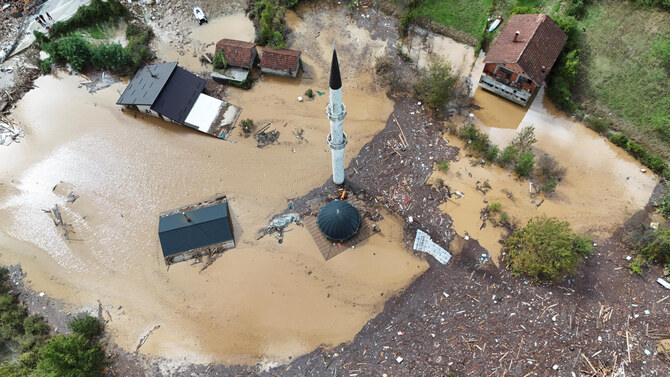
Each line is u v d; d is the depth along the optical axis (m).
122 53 49.06
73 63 49.16
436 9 54.56
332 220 36.06
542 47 44.06
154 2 57.06
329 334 33.34
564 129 44.62
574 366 30.78
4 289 35.75
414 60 50.50
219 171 42.56
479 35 52.03
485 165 42.22
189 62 51.19
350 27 54.38
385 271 36.16
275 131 45.28
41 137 45.38
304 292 35.28
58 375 28.28
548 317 33.06
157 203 40.56
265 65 48.88
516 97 46.06
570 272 34.97
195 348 32.97
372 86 48.78
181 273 36.47
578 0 51.12
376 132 45.03
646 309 33.06
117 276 36.53
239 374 31.78
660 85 45.53
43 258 37.62
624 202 39.25
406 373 31.19
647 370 30.27
